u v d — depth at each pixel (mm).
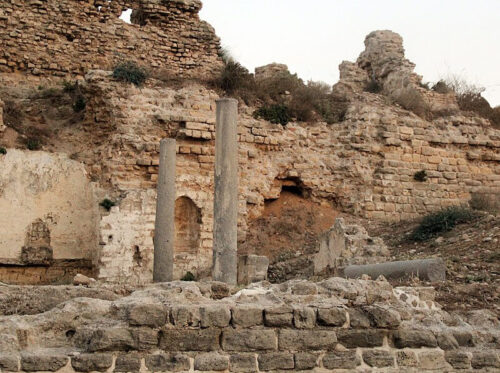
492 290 15133
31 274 23812
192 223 25703
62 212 24453
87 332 10305
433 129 30594
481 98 34344
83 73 31359
